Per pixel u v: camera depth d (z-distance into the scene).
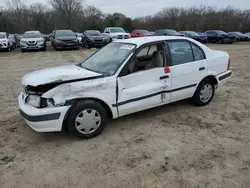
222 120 4.11
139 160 2.92
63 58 12.51
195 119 4.14
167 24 50.88
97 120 3.45
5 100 5.22
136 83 3.66
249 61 11.30
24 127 3.85
